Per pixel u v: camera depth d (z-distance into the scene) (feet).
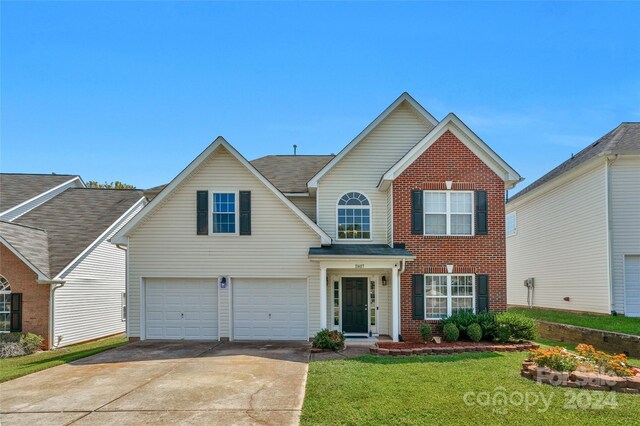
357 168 59.67
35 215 74.18
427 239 53.62
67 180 88.28
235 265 54.54
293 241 54.70
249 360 41.73
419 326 52.24
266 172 68.08
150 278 54.70
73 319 62.44
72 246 66.03
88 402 29.55
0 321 58.80
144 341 53.42
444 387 30.71
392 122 60.54
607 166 59.77
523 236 88.07
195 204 55.01
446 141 54.75
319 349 46.09
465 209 54.39
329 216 58.80
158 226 54.90
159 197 54.44
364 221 58.95
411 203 53.98
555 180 72.33
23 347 54.90
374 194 59.26
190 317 54.65
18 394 31.86
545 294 78.07
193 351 46.88
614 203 59.47
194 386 32.78
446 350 44.11
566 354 32.94
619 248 59.00
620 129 67.77
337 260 51.21
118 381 34.71
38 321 58.23
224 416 26.37
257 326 54.44
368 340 52.49
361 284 57.11
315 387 31.27
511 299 94.17
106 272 71.51
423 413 25.81
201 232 54.65
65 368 39.78
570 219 69.51
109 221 74.28
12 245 58.29
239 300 54.75
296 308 54.65
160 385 33.22
